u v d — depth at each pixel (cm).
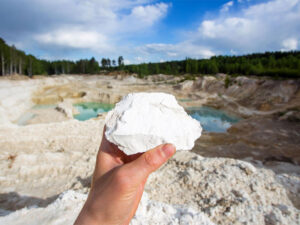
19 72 5969
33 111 2716
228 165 636
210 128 2420
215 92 4366
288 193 565
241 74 6050
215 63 7719
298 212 450
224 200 468
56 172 739
